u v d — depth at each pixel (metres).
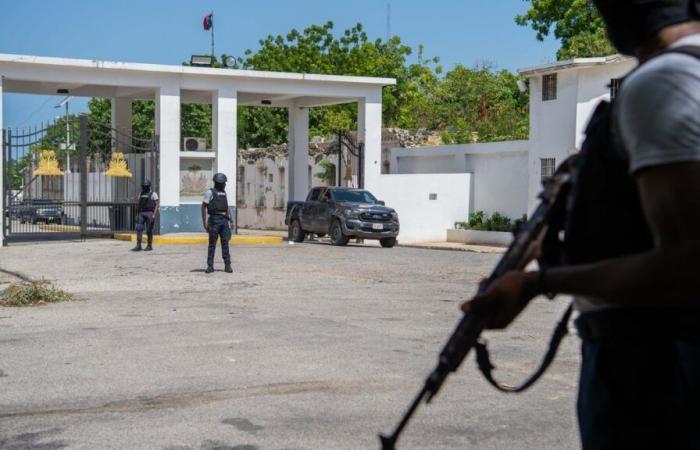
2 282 16.44
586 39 34.78
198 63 29.02
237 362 8.38
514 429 6.07
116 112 32.12
